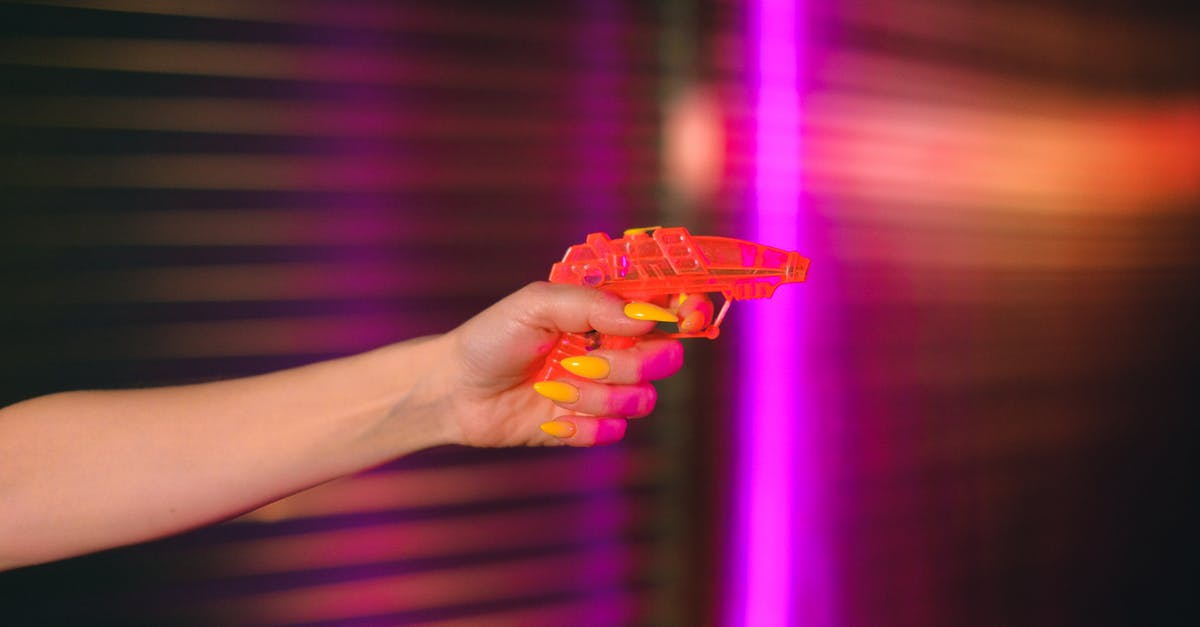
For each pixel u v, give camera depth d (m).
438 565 1.60
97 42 1.42
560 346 0.85
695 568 1.70
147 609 1.38
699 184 2.03
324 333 1.64
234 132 1.54
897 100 2.29
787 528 1.81
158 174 1.48
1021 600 1.71
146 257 1.48
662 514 1.79
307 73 1.61
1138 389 2.32
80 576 1.35
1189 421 2.24
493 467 1.70
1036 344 2.37
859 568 1.75
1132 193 2.62
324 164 1.64
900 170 2.30
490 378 0.85
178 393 0.86
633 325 0.82
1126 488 2.02
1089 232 2.59
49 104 1.39
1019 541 1.87
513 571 1.62
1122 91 2.68
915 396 2.13
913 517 1.87
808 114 2.15
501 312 0.83
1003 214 2.46
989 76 2.46
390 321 1.70
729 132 2.06
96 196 1.43
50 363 1.41
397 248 1.71
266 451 0.84
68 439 0.83
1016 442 2.13
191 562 1.43
